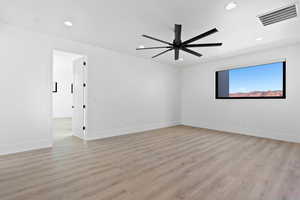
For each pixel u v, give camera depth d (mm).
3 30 2846
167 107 5973
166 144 3604
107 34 3277
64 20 2703
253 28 2910
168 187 1824
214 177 2068
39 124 3229
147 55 4809
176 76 6320
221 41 3572
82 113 4082
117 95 4496
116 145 3502
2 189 1756
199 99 5859
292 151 3119
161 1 2119
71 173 2154
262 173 2184
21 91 3029
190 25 2820
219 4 2174
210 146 3455
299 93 3732
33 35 3146
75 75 4422
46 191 1722
